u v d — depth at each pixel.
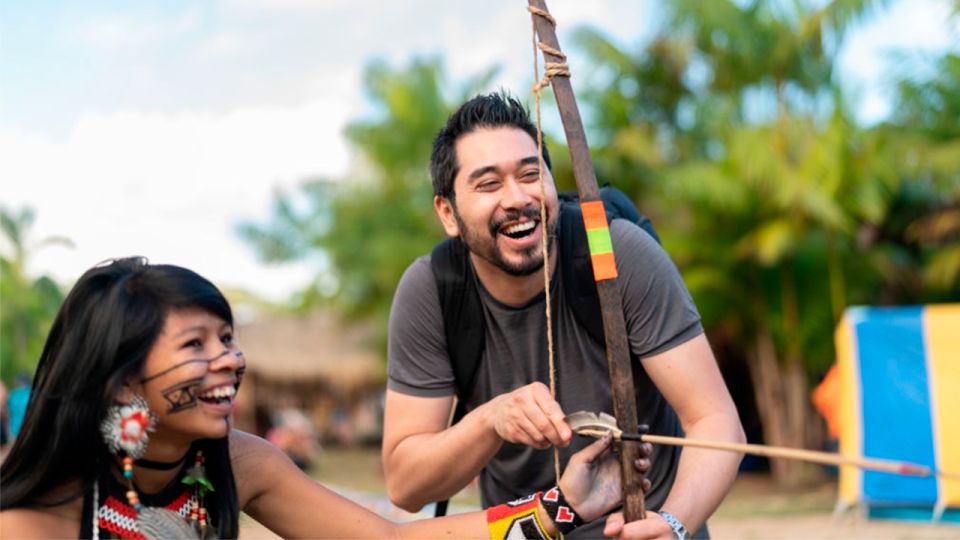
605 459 2.52
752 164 13.42
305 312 26.89
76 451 2.13
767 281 14.40
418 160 19.56
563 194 3.19
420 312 3.04
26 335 24.34
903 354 8.78
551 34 2.72
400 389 3.08
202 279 2.22
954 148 13.47
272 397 29.16
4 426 14.42
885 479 8.73
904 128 14.07
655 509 3.04
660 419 3.06
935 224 14.10
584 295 2.88
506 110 2.83
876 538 7.92
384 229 20.06
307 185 21.67
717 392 2.86
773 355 14.86
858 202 13.59
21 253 24.34
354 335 29.12
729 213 14.13
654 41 15.62
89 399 2.11
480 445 2.71
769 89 15.05
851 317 9.01
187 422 2.15
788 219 13.83
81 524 2.18
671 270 2.91
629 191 15.84
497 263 2.79
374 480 17.44
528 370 2.99
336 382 28.81
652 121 16.03
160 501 2.26
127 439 2.11
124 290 2.13
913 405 8.69
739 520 9.68
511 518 2.47
